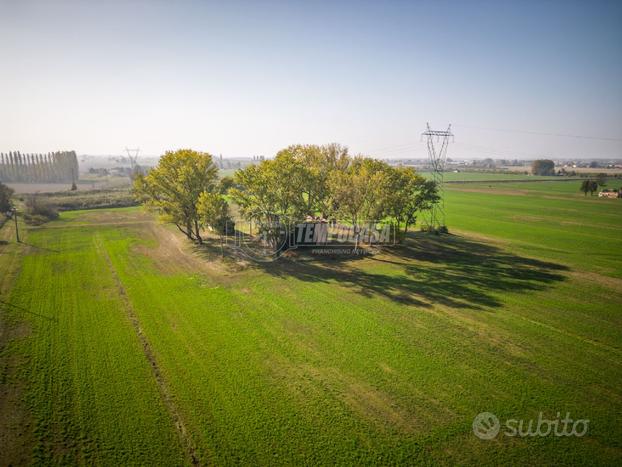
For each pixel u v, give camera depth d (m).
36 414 19.25
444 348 26.50
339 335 28.36
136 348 26.08
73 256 49.72
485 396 21.19
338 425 18.84
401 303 34.72
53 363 23.97
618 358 25.22
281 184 52.31
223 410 19.88
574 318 31.42
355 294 37.03
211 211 52.38
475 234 68.19
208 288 38.56
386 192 52.34
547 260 49.91
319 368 23.91
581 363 24.61
